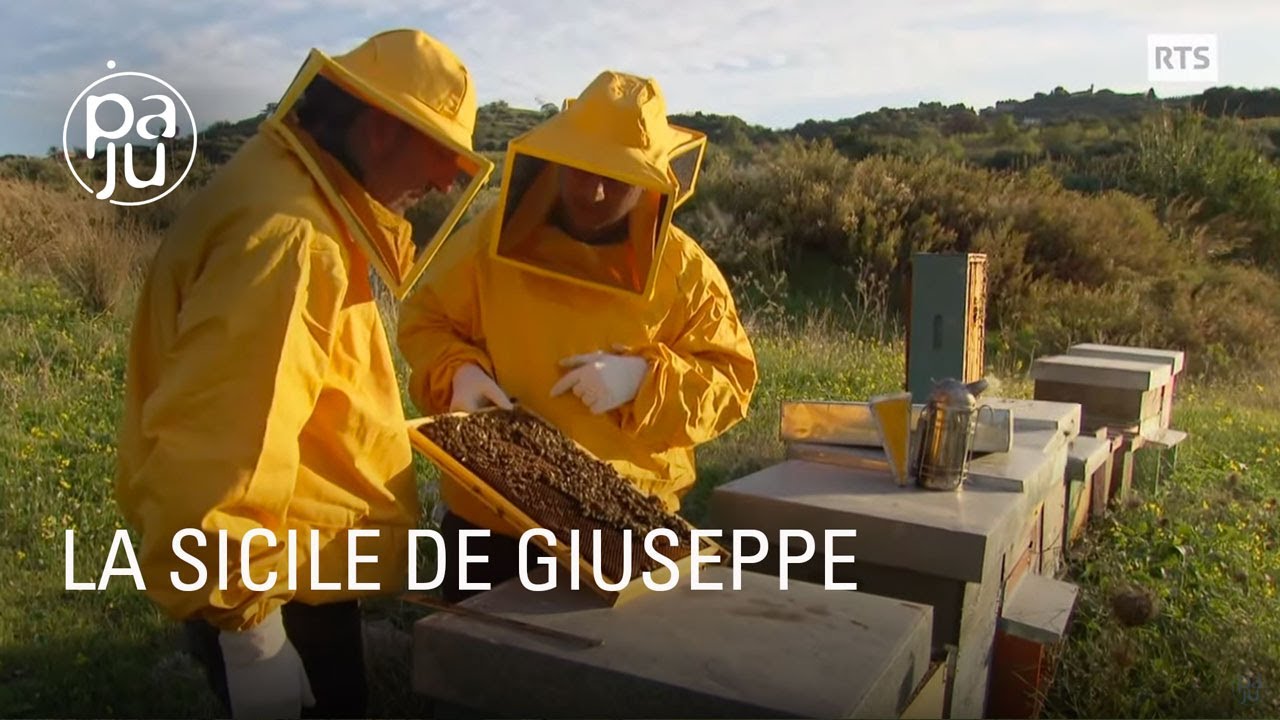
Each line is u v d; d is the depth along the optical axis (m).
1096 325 12.55
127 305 8.41
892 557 2.82
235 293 1.92
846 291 13.45
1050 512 3.98
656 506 2.62
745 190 15.38
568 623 2.10
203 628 2.27
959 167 16.56
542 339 2.85
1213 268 15.91
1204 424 7.88
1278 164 20.86
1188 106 23.64
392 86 2.11
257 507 1.91
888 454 3.20
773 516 3.00
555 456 2.64
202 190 2.13
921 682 2.31
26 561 4.04
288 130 2.09
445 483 3.03
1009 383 8.73
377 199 2.18
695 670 1.91
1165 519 4.91
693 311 2.95
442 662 2.08
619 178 2.44
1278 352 12.48
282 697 2.10
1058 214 14.75
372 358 2.24
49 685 3.23
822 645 2.04
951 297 4.64
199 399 1.88
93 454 5.14
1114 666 3.51
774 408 6.81
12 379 6.25
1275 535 5.23
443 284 2.97
